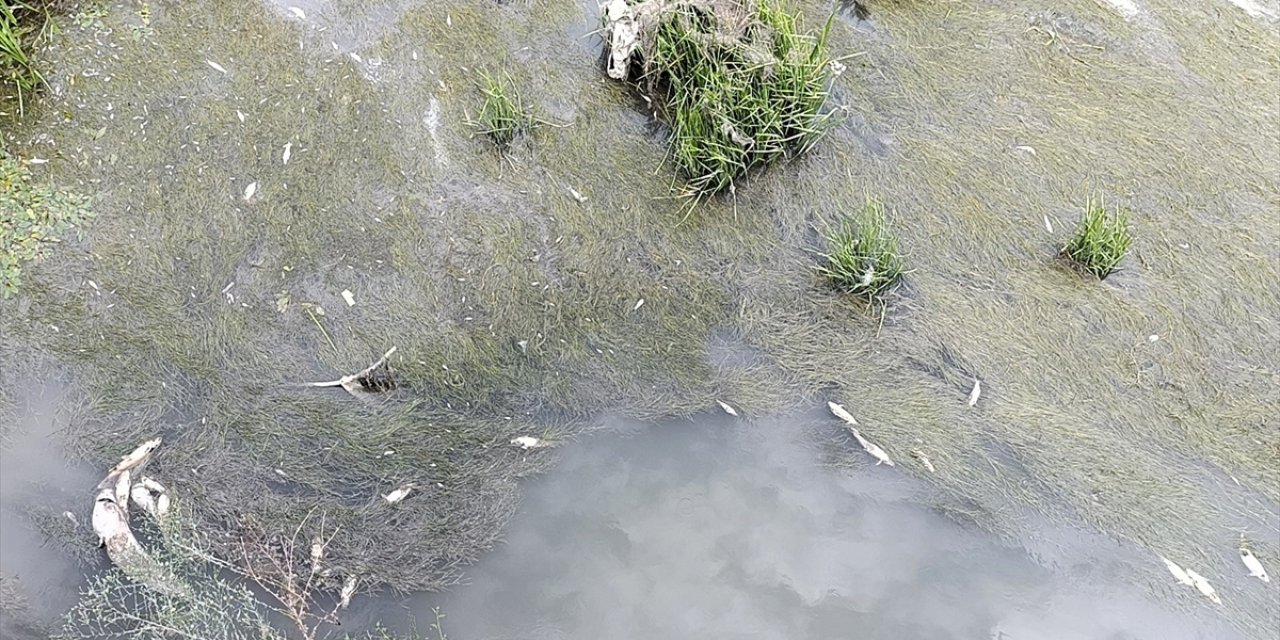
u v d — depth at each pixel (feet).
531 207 13.50
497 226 13.23
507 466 11.53
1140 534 11.24
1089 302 12.82
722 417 12.18
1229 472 11.64
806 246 13.48
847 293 12.99
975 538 11.37
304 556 10.59
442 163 13.71
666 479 11.67
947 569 11.16
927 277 13.10
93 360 11.65
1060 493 11.52
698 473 11.74
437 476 11.31
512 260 12.98
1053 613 10.85
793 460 11.88
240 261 12.52
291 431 11.39
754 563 11.13
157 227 12.68
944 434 11.94
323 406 11.59
